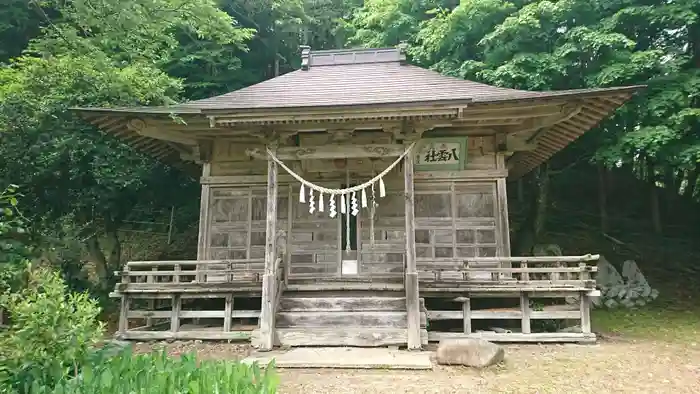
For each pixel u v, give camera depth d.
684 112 11.79
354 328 8.87
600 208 19.78
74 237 13.54
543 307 10.56
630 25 13.98
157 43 11.28
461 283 9.89
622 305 13.12
